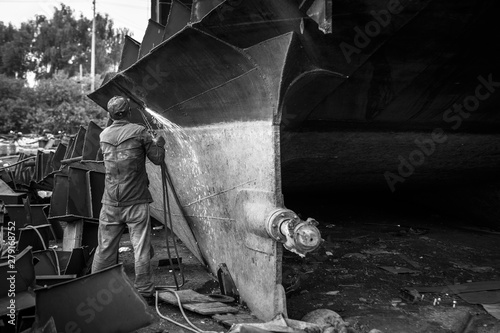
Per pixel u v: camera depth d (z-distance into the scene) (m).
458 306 4.84
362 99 4.97
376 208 9.84
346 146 5.73
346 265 6.09
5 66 55.25
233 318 4.14
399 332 4.16
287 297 5.00
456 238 7.68
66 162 8.75
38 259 5.07
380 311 4.65
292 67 4.06
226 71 4.43
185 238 6.63
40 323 3.31
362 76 4.65
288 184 6.75
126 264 6.08
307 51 4.05
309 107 4.77
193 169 5.67
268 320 4.03
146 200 4.71
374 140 5.74
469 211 8.64
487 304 4.87
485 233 8.09
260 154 4.32
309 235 3.74
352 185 7.52
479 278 5.76
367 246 7.01
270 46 3.98
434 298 5.04
